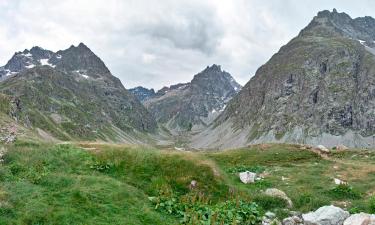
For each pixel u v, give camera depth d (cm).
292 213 2350
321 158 5062
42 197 1911
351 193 2856
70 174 2427
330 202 2625
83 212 1856
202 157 2873
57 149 2898
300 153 5228
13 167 2394
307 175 3628
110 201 2022
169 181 2528
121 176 2561
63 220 1752
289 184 3195
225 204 2306
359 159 5453
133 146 3045
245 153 5388
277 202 2502
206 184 2555
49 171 2405
